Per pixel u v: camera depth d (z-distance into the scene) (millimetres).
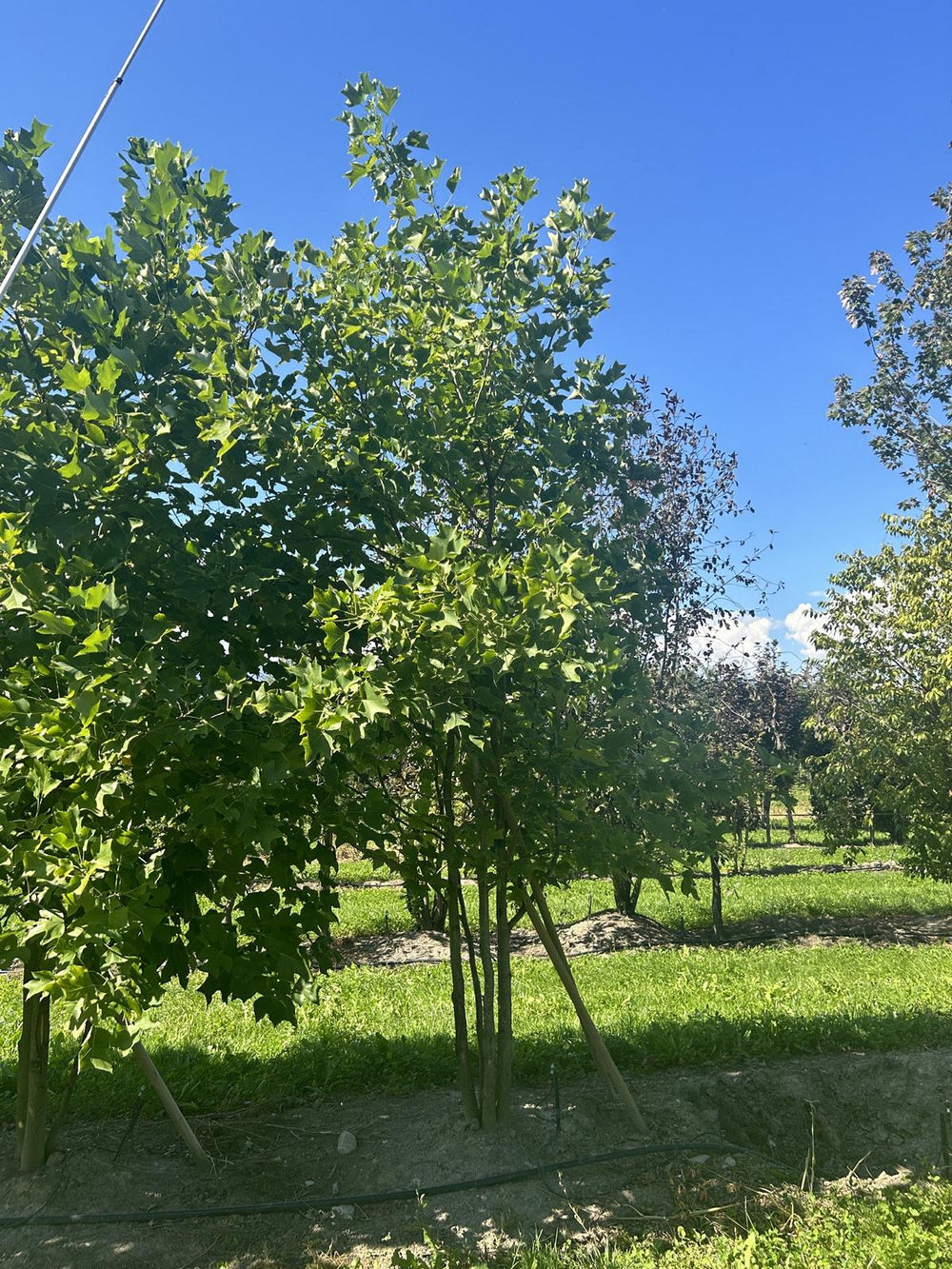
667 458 12750
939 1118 5617
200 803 4066
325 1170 4988
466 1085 5285
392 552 5059
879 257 23250
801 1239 4148
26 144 4539
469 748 4648
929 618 12109
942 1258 3877
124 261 4816
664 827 4500
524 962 11141
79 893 3234
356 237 5500
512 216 5320
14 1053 7000
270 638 4773
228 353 4648
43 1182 4609
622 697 4832
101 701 3582
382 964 12008
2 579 3723
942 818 12164
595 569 4191
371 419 5168
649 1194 4730
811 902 15875
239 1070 6430
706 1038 6754
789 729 29328
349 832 4820
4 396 3977
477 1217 4504
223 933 4434
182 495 4508
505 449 5348
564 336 5230
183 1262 4145
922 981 9391
